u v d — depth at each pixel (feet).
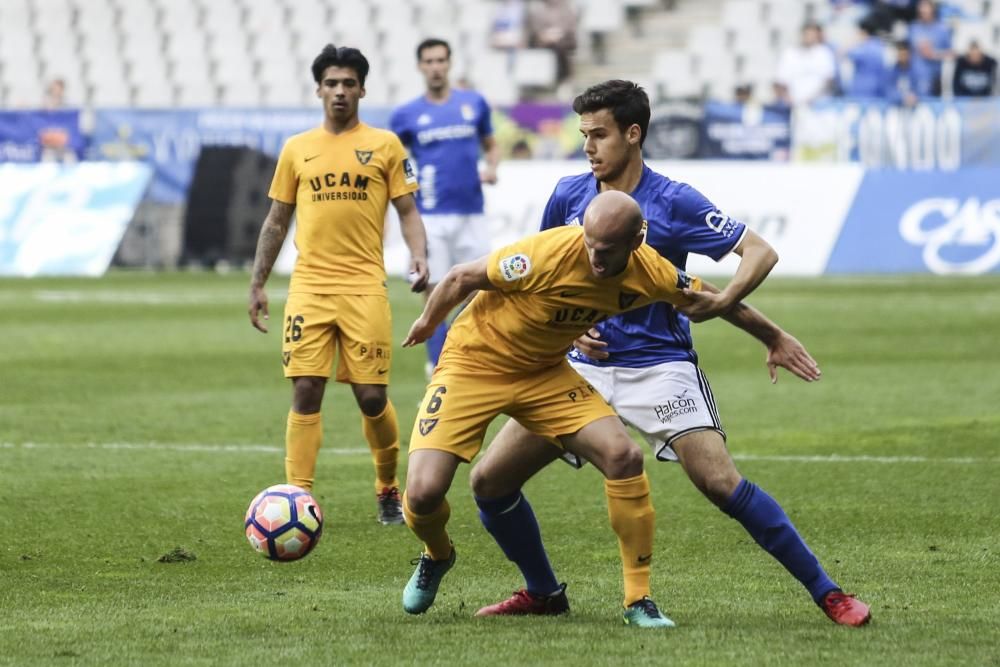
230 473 101.76
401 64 349.41
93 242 297.33
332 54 90.53
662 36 345.92
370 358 87.45
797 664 54.90
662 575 73.26
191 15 371.76
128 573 73.67
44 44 378.94
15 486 96.53
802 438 115.85
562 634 60.39
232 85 361.51
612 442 62.03
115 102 369.50
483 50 346.54
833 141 277.85
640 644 58.29
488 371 63.41
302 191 90.27
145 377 153.17
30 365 162.09
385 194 90.89
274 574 73.87
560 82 342.64
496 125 285.23
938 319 200.64
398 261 281.13
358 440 117.08
